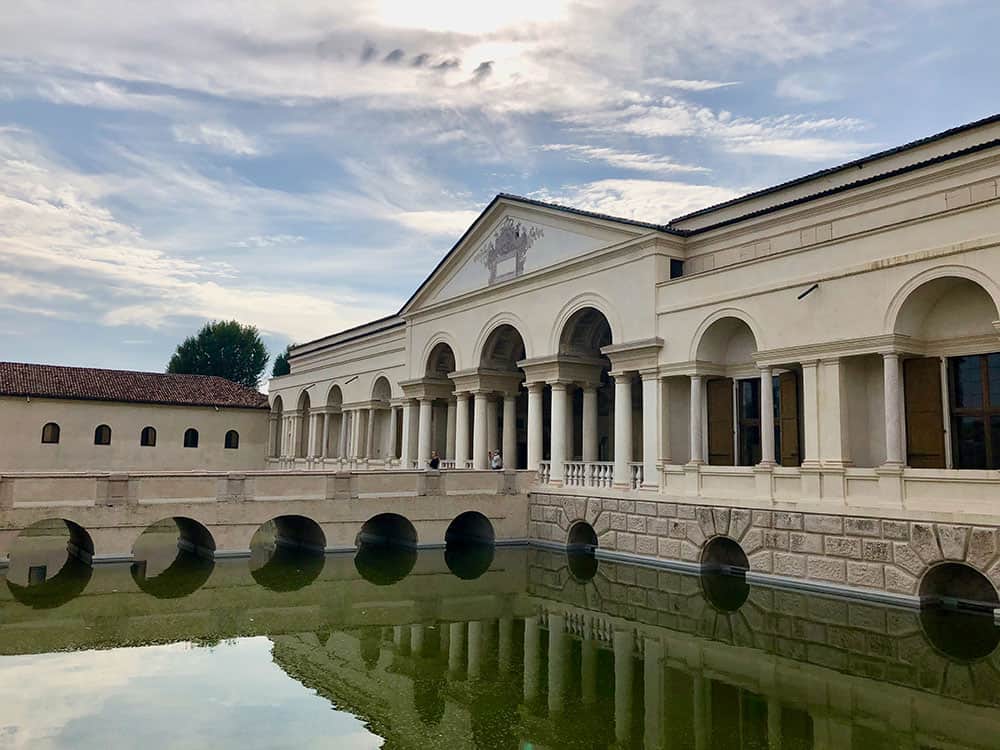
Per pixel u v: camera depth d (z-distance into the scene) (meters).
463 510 24.91
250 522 22.42
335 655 12.20
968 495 14.22
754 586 17.52
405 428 34.81
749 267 18.91
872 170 19.56
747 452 20.14
